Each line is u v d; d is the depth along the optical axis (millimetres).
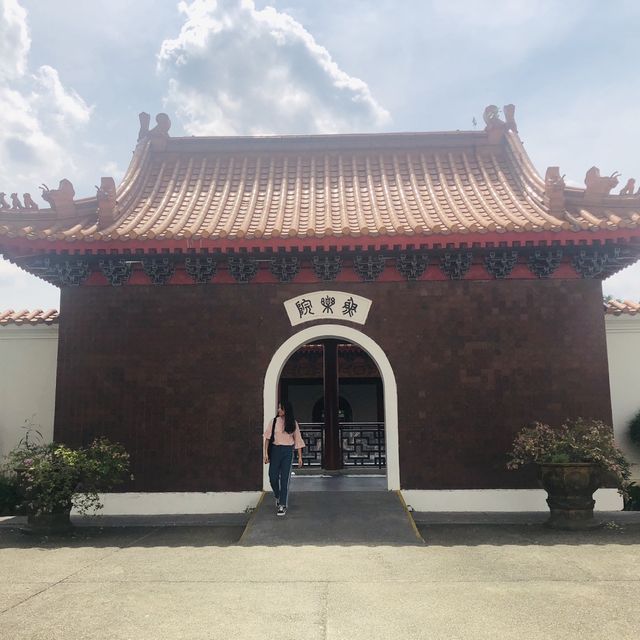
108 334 10492
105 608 5219
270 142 13508
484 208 11047
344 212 10984
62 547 7730
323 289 10508
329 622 4836
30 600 5465
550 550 7312
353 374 19250
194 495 10023
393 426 10141
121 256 10172
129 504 10023
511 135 13148
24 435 11344
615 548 7410
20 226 10008
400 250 9898
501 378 10227
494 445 10078
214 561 6871
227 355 10398
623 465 8883
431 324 10367
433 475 10023
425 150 13391
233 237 9469
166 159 13367
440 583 5902
